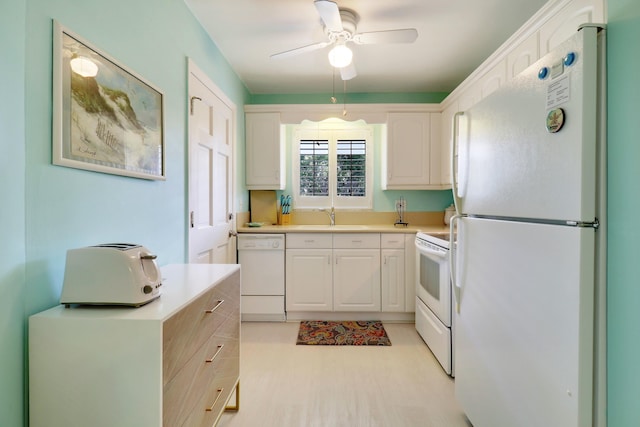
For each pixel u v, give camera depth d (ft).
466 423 5.45
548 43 5.68
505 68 7.07
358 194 12.32
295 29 7.61
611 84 2.99
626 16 2.88
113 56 4.25
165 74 5.68
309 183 12.34
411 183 11.03
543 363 3.48
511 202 4.02
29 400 3.08
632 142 2.84
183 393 3.57
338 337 8.93
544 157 3.47
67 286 3.31
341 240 10.02
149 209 5.20
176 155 6.12
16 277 2.94
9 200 2.85
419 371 7.15
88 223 3.85
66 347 3.07
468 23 7.43
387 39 6.89
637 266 2.81
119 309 3.33
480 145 4.80
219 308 4.72
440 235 8.46
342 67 8.04
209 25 7.41
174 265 5.64
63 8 3.44
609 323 3.02
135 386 3.07
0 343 2.80
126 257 3.40
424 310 8.71
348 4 6.69
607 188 3.02
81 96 3.64
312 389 6.44
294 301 10.10
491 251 4.47
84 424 3.09
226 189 9.18
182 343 3.54
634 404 2.84
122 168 4.36
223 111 8.82
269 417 5.58
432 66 9.75
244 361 7.59
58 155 3.35
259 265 10.07
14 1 2.85
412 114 10.97
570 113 3.14
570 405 3.14
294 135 12.30
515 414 3.94
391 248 9.98
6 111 2.80
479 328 4.80
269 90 11.80
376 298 10.00
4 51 2.76
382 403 5.99
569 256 3.15
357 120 11.11
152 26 5.25
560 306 3.26
